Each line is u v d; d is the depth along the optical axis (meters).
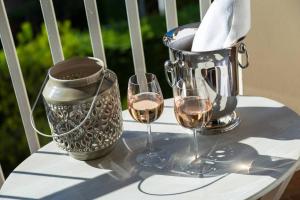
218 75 1.55
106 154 1.57
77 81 1.42
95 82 1.45
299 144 1.51
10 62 1.82
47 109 1.48
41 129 3.29
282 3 2.07
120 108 1.55
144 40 3.68
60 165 1.56
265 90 2.28
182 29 1.68
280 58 2.21
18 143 3.48
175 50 1.53
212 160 1.50
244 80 2.22
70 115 1.45
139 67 1.99
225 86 1.57
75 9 3.78
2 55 3.38
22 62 3.44
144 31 3.69
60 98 1.43
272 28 2.12
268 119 1.65
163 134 1.65
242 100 1.77
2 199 1.46
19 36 3.54
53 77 1.48
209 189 1.39
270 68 2.22
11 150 3.48
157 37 3.69
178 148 1.57
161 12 3.74
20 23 3.72
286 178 1.47
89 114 1.44
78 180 1.49
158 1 3.73
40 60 3.46
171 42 1.64
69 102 1.42
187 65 1.53
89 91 1.43
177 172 1.47
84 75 1.54
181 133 1.64
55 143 1.66
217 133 1.61
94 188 1.45
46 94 1.46
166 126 1.68
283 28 2.13
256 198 1.36
